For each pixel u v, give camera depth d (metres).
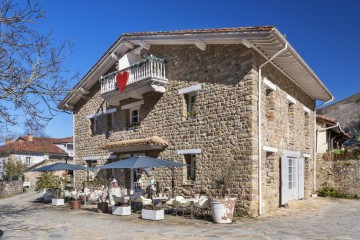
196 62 13.31
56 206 16.06
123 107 16.75
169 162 12.06
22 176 33.78
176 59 14.18
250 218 10.94
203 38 12.29
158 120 14.70
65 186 18.75
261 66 11.77
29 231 9.50
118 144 15.48
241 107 11.61
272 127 12.85
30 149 40.16
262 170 11.74
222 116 12.15
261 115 11.84
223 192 11.77
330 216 11.43
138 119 16.22
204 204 10.84
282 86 14.16
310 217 11.21
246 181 11.24
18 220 11.67
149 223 10.42
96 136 18.75
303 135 16.70
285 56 12.05
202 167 12.60
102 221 11.03
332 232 8.72
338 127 21.59
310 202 14.93
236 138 11.66
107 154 17.83
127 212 12.34
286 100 14.56
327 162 17.97
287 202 13.84
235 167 11.57
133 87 14.96
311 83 15.79
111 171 17.70
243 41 11.08
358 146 18.58
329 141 22.59
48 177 18.66
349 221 10.41
